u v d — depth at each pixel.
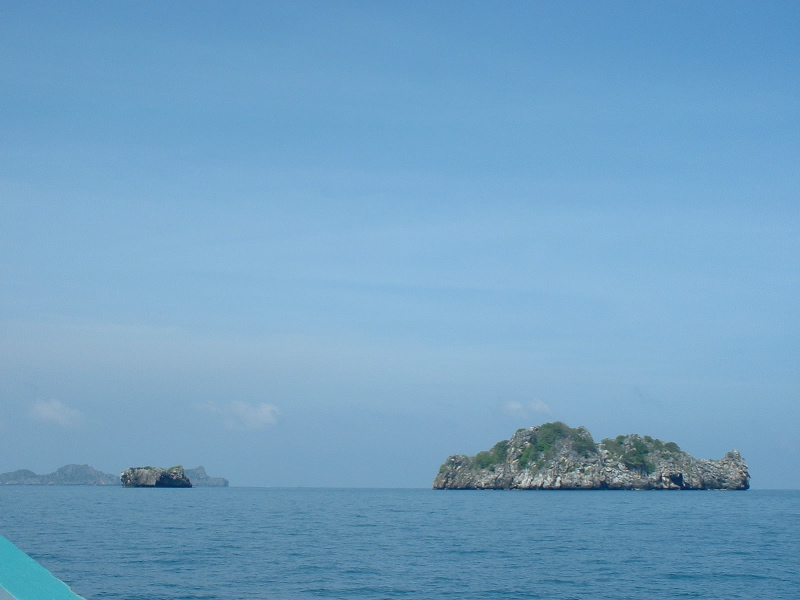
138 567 41.53
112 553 48.31
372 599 33.16
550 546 58.47
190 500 153.00
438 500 167.88
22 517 86.31
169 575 38.69
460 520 92.81
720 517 101.88
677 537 68.06
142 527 72.06
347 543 58.97
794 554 53.41
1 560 9.43
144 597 32.09
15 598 8.36
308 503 150.62
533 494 198.12
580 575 41.59
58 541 56.03
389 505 140.88
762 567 45.78
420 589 36.12
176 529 70.31
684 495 194.50
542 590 36.28
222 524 79.00
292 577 39.12
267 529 72.81
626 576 41.38
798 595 35.81
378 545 57.69
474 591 35.75
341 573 41.00
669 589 37.12
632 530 76.56
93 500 146.00
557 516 102.25
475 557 50.00
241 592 34.06
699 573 42.91
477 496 194.50
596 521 91.31
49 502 134.00
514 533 71.69
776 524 87.50
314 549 53.62
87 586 34.75
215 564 43.50
